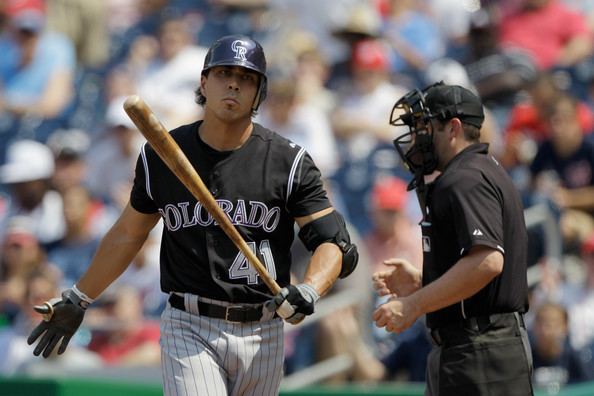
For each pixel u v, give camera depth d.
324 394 26.08
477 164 17.02
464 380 16.77
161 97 40.94
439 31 42.12
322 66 39.62
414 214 32.50
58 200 36.59
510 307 16.91
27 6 45.19
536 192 31.84
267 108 37.03
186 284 16.45
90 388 25.19
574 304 30.16
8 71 43.88
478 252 16.38
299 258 30.08
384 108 37.59
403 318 16.36
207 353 16.36
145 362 30.47
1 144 42.97
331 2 42.47
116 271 17.22
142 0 46.84
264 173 16.38
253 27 44.66
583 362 28.53
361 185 35.91
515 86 36.16
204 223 16.31
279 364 16.86
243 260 16.34
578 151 33.25
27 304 32.53
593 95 37.38
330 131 37.50
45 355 17.41
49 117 43.28
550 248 29.98
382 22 41.59
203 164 16.41
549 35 39.34
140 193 16.78
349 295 28.98
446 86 17.59
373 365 28.55
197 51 42.12
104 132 38.62
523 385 16.84
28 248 33.31
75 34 45.44
